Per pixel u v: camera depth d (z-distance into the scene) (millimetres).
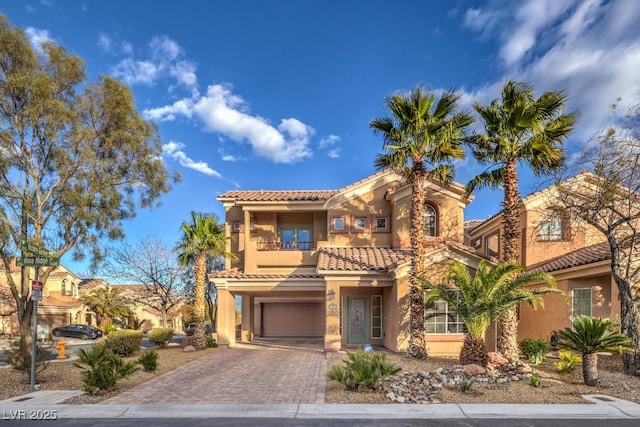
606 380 11023
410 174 15297
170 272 32125
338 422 7926
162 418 8281
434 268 16438
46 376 12406
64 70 17125
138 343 17891
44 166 17469
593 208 13273
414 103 14219
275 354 17203
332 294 17031
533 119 13219
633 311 12164
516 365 11781
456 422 7922
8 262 16953
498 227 21469
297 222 23391
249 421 8031
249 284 19969
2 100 15859
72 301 41500
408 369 12195
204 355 17078
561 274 17312
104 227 18328
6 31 15977
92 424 7941
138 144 18703
